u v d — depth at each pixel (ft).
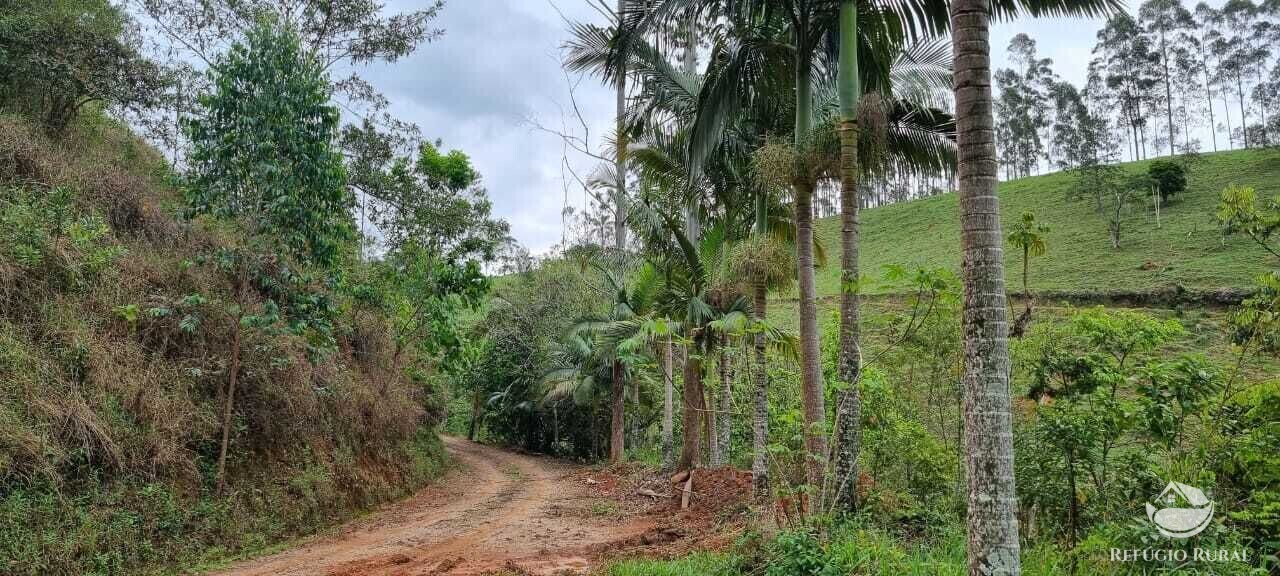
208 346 36.11
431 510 45.85
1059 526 21.50
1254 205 20.48
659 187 46.52
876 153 29.53
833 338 37.55
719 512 39.09
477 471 73.67
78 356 29.12
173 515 28.96
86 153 45.14
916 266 23.73
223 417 34.99
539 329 100.58
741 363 55.06
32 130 39.91
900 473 31.45
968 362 15.46
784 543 21.50
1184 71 243.19
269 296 38.83
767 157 29.81
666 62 40.45
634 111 41.75
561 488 59.88
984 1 16.43
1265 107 234.99
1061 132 257.34
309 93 37.45
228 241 39.96
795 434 33.58
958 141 16.22
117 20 46.57
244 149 35.65
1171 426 19.19
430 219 57.62
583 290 96.99
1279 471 17.34
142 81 46.11
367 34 59.06
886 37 31.14
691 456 53.42
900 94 35.96
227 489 33.17
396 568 27.86
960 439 30.25
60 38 42.01
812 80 34.83
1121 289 112.78
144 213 40.11
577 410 104.83
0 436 24.09
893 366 33.35
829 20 30.25
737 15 30.89
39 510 24.12
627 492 53.21
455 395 116.78
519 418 113.91
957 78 16.31
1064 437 20.47
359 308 56.75
